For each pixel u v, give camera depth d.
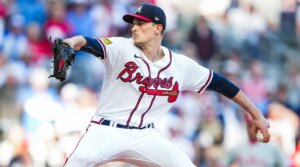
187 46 51.47
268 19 57.22
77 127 40.88
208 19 53.94
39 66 46.09
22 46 47.22
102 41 19.09
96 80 46.12
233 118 44.84
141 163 20.34
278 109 43.75
